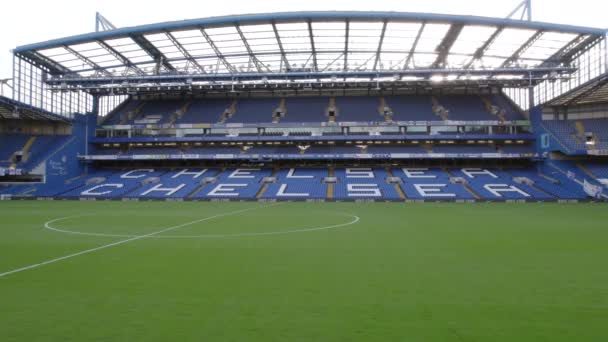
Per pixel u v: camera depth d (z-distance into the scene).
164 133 59.25
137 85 51.28
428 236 17.98
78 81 49.72
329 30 44.03
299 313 7.54
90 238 17.50
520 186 49.03
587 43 45.75
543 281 9.80
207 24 41.94
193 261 12.45
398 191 49.00
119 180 55.03
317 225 22.52
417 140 57.06
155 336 6.48
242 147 59.19
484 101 60.47
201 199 48.47
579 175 49.25
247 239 17.22
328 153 56.47
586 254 13.45
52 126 56.62
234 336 6.45
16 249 14.72
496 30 43.09
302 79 52.97
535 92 56.75
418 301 8.22
